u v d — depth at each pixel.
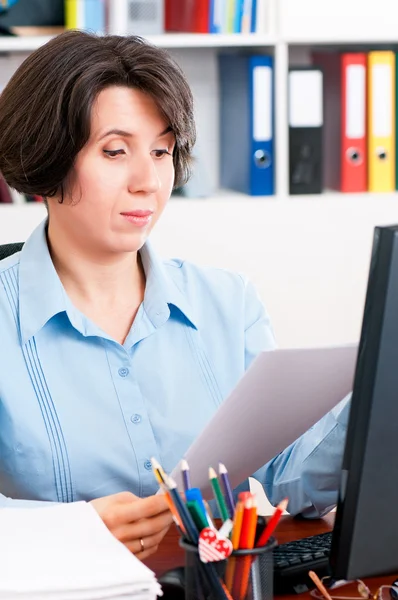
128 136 1.50
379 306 0.99
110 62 1.48
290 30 3.64
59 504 1.36
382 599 1.28
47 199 1.60
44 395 1.58
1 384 1.57
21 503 1.45
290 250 3.74
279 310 3.79
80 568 1.12
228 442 1.36
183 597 1.24
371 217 3.77
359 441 1.02
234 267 3.72
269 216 3.70
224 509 1.15
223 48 3.88
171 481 1.12
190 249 3.69
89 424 1.59
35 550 1.18
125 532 1.36
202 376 1.72
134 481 1.61
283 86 3.63
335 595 1.30
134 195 1.53
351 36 3.72
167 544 1.48
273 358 1.23
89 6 3.51
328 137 3.87
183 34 3.62
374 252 1.00
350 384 1.38
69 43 1.50
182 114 1.55
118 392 1.62
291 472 1.59
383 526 1.05
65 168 1.51
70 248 1.63
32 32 3.55
